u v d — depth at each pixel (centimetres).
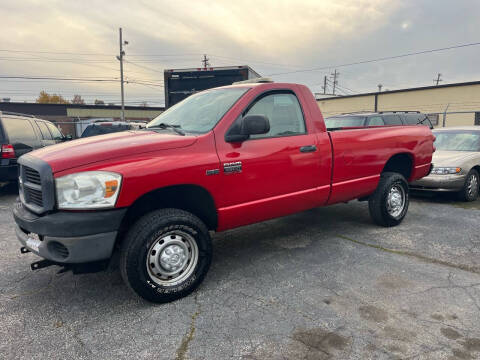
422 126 537
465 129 784
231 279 348
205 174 308
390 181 483
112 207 266
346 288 324
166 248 298
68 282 348
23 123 795
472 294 310
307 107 397
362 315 278
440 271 358
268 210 364
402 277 345
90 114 3744
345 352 235
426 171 539
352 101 3098
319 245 440
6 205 698
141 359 232
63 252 267
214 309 292
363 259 392
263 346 243
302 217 570
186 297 313
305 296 311
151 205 315
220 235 489
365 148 441
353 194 447
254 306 296
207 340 250
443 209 618
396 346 240
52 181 261
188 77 1076
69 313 290
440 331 256
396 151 481
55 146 317
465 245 433
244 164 333
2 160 711
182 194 313
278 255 410
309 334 255
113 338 254
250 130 316
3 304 305
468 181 664
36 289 334
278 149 358
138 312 290
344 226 517
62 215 261
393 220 500
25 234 301
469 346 239
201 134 321
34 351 241
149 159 283
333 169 410
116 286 338
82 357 234
